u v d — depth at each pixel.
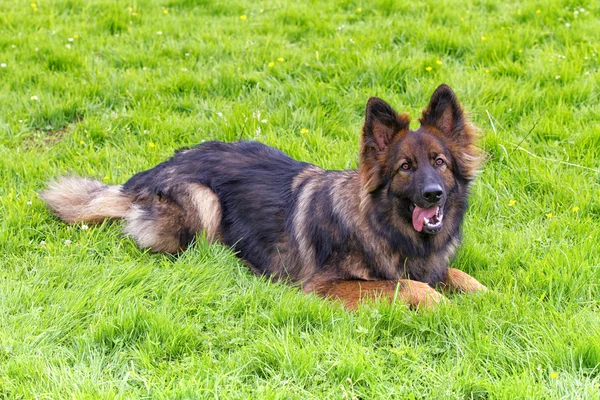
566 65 9.41
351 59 9.84
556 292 5.50
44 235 6.47
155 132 8.37
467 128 5.94
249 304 5.36
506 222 6.86
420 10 11.88
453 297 5.73
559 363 4.54
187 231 6.47
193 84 9.48
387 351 4.84
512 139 7.96
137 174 7.02
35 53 10.28
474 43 10.38
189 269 5.84
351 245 5.90
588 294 5.46
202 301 5.42
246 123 8.41
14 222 6.52
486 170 7.52
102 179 7.61
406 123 5.80
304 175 6.50
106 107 9.15
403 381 4.48
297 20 11.70
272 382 4.48
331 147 8.01
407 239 5.84
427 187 5.36
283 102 9.03
